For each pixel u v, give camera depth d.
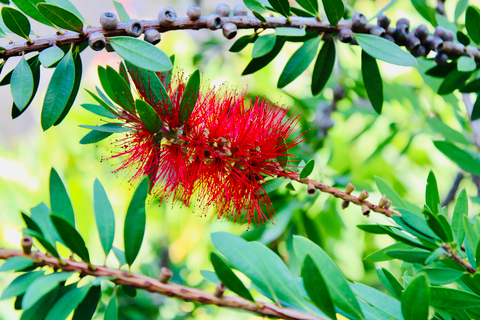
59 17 0.70
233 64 1.07
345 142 0.99
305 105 0.91
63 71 0.71
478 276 0.68
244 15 0.74
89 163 1.07
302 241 0.67
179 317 0.92
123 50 0.70
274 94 0.97
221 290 0.65
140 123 0.73
